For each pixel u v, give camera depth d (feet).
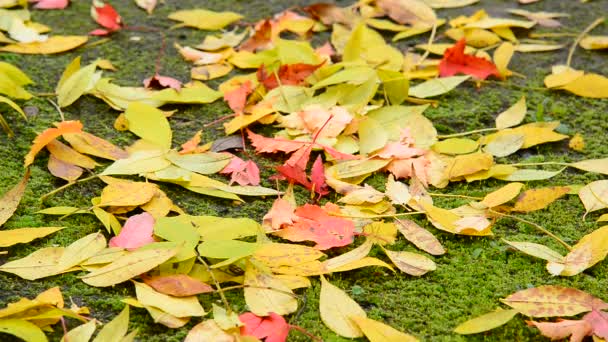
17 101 4.58
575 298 3.80
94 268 3.88
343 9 5.14
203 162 4.25
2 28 4.92
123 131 4.45
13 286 3.85
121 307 3.80
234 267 3.90
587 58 4.93
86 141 4.32
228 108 4.60
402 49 4.97
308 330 3.76
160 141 4.36
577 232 4.08
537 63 4.90
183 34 5.05
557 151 4.42
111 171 4.17
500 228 4.09
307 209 4.05
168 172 4.20
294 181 4.24
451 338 3.74
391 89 4.61
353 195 4.13
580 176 4.30
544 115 4.58
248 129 4.46
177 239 3.91
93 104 4.59
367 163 4.28
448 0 5.29
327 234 3.98
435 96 4.69
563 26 5.13
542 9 5.27
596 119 4.57
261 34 4.91
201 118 4.54
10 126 4.44
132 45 4.96
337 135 4.37
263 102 4.54
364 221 4.07
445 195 4.17
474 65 4.75
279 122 4.50
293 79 4.67
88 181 4.23
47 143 4.27
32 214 4.09
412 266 3.92
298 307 3.81
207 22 5.08
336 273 3.92
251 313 3.75
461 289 3.88
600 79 4.66
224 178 4.26
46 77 4.72
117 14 5.01
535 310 3.78
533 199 4.13
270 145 4.31
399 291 3.88
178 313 3.74
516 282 3.91
